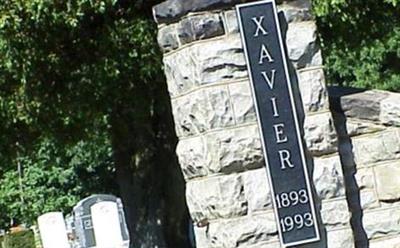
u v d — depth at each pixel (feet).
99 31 48.85
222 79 26.18
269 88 26.27
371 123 27.81
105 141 70.08
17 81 48.32
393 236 27.66
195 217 27.02
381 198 27.68
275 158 26.23
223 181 26.14
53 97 49.73
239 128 26.16
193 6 26.27
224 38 26.30
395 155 27.73
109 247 73.51
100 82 50.08
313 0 45.06
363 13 48.83
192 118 26.50
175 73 26.94
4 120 50.14
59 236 79.05
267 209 26.20
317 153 26.61
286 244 26.16
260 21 26.35
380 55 100.83
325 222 26.50
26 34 45.62
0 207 134.31
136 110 52.47
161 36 27.12
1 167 54.85
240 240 26.05
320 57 26.66
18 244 134.72
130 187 55.93
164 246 55.16
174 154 54.75
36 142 53.83
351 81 108.58
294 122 26.30
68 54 48.98
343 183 26.71
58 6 43.60
